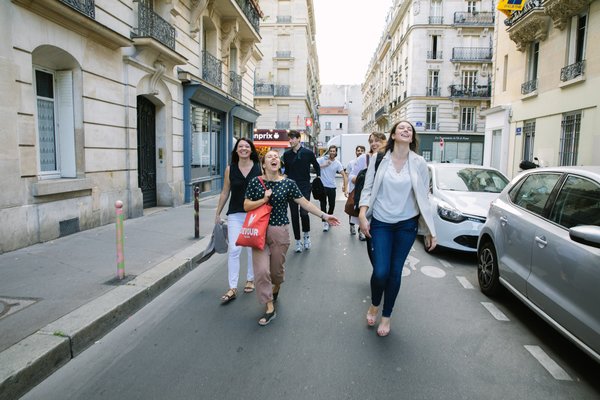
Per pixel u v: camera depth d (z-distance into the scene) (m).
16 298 4.19
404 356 3.32
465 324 3.99
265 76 41.25
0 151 5.86
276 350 3.42
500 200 4.88
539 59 16.56
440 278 5.55
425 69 37.81
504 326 3.95
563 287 3.20
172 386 2.88
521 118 18.06
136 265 5.57
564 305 3.15
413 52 37.94
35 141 6.55
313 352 3.38
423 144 38.19
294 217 6.99
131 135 9.43
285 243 4.18
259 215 3.95
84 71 7.79
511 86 19.11
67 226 7.37
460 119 38.12
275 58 40.94
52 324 3.55
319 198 8.97
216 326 3.93
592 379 3.00
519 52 18.34
